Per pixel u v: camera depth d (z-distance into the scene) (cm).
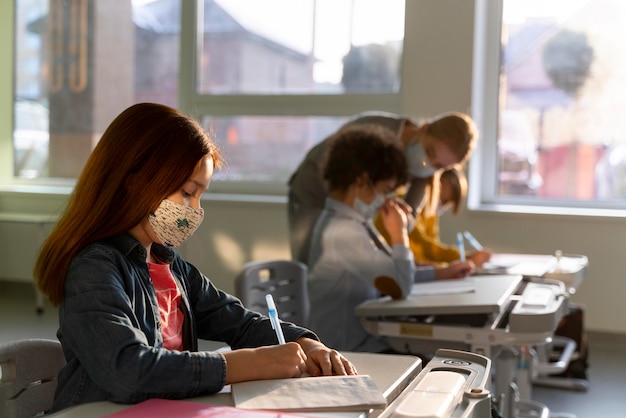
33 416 133
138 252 127
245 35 521
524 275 296
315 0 503
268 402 108
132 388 108
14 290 566
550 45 473
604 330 452
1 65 579
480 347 205
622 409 333
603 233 448
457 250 331
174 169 123
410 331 214
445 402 106
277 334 139
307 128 512
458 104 464
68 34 566
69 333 114
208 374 113
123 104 556
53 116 575
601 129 469
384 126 299
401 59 486
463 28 460
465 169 463
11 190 562
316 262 250
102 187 123
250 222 508
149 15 543
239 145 529
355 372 127
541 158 482
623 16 459
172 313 137
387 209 247
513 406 230
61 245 122
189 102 535
